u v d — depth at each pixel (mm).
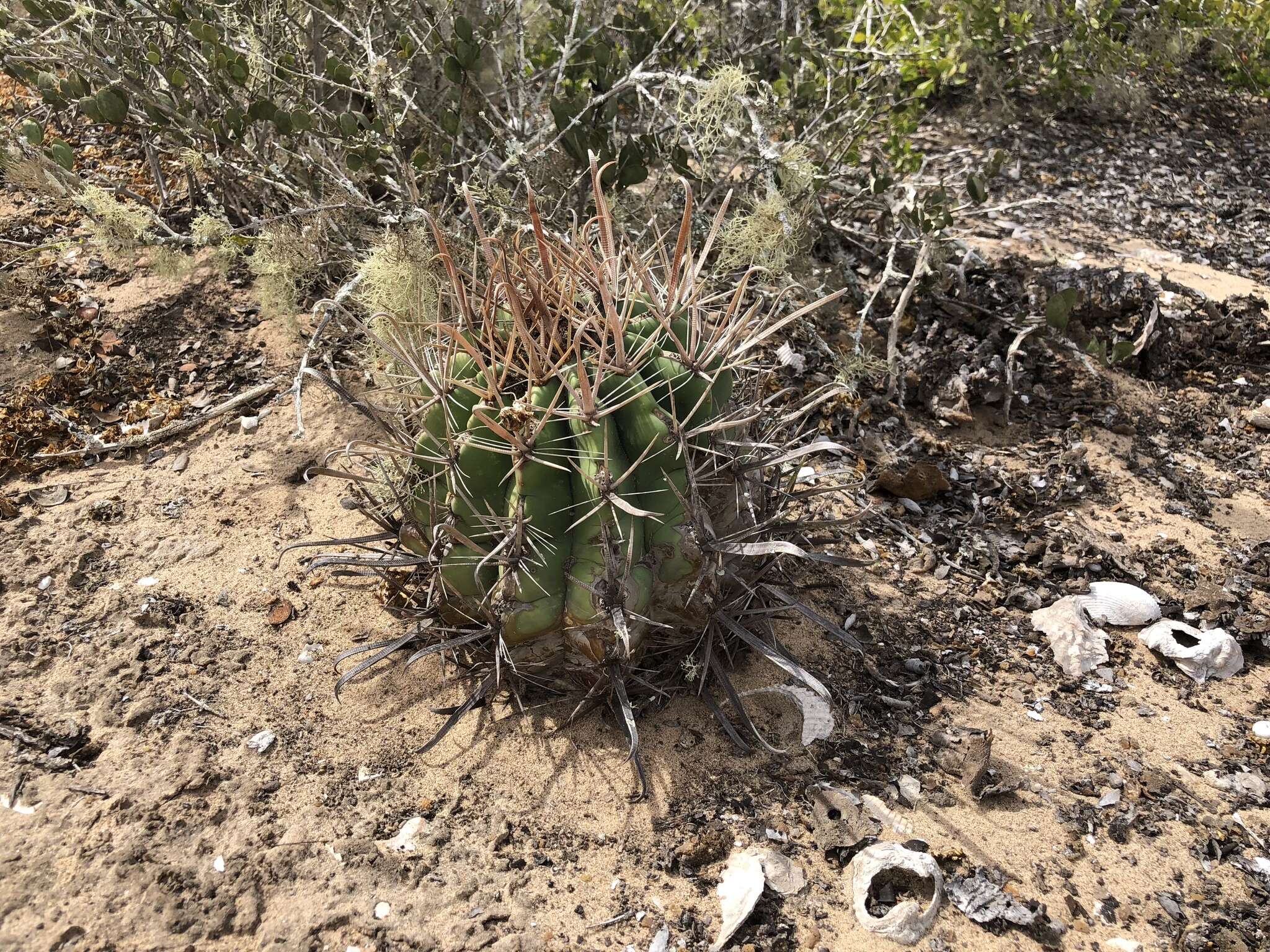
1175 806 604
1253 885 561
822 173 1030
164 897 512
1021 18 1533
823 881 548
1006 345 992
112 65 896
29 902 504
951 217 1007
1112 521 838
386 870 536
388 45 979
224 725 606
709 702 604
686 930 520
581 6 1069
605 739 610
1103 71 1567
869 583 753
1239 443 940
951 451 887
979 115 1532
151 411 843
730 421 546
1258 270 1261
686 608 563
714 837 557
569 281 550
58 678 624
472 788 583
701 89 908
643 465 534
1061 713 665
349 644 664
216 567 712
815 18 1235
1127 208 1378
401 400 621
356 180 949
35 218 996
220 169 902
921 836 573
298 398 678
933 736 635
